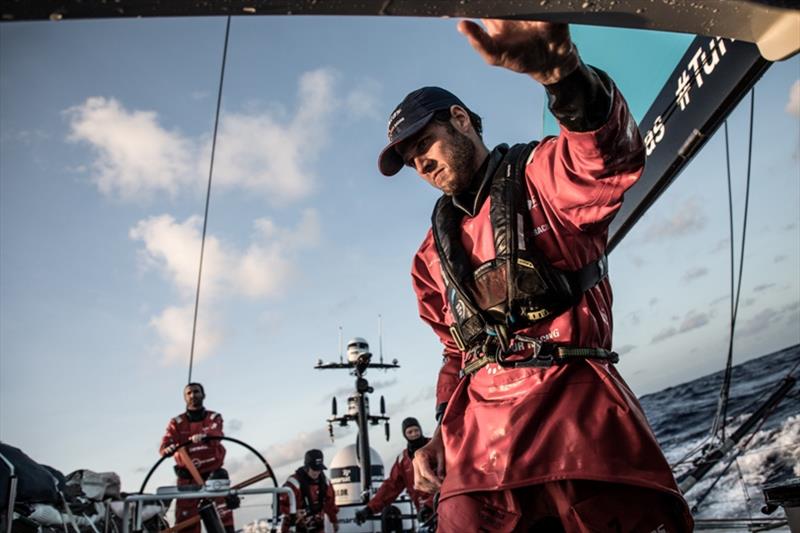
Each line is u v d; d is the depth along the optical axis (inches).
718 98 51.5
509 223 39.5
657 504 35.7
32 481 93.7
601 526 35.2
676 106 58.4
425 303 54.7
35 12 15.0
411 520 282.8
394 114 44.9
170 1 15.3
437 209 47.3
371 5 16.7
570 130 28.4
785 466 171.0
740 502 165.2
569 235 38.4
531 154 40.6
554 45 21.2
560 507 36.4
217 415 253.6
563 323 38.8
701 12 18.8
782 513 123.3
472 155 43.8
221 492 136.9
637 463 35.4
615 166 30.7
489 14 18.1
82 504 114.5
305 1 16.2
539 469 36.2
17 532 91.1
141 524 129.5
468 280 41.8
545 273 38.1
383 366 294.4
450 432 43.3
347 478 355.3
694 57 54.4
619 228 75.5
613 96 27.5
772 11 18.8
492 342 40.6
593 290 40.3
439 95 44.3
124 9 15.4
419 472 49.0
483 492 38.4
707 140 56.0
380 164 45.9
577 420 36.8
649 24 19.2
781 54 20.0
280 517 144.2
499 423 38.7
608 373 38.0
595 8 18.3
